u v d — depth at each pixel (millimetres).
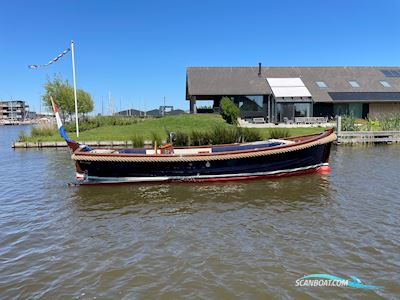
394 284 5066
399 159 15969
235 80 35844
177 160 11203
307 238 6648
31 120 126125
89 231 7281
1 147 25703
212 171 11586
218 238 6738
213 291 4918
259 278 5242
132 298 4793
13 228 7547
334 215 7945
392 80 36438
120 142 24078
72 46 21750
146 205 9141
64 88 36344
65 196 10188
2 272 5590
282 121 32938
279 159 11914
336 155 17578
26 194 10469
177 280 5219
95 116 42969
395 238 6570
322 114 34062
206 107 42594
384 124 24094
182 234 6977
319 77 36719
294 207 8664
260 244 6422
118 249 6336
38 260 5984
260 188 10719
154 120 32969
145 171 11328
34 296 4914
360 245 6293
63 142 24406
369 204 8750
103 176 11281
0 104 131750
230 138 20125
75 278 5355
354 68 39000
